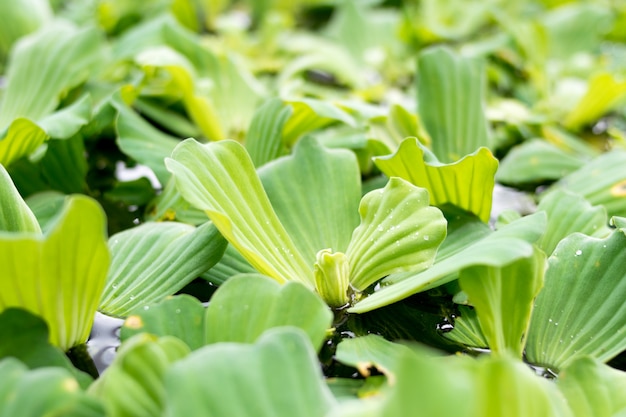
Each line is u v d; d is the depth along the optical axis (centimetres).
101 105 80
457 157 81
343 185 73
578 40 111
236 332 63
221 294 64
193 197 65
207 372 58
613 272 68
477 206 72
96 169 84
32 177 78
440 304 70
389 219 69
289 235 71
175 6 105
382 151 78
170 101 88
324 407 59
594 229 72
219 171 68
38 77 85
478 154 69
